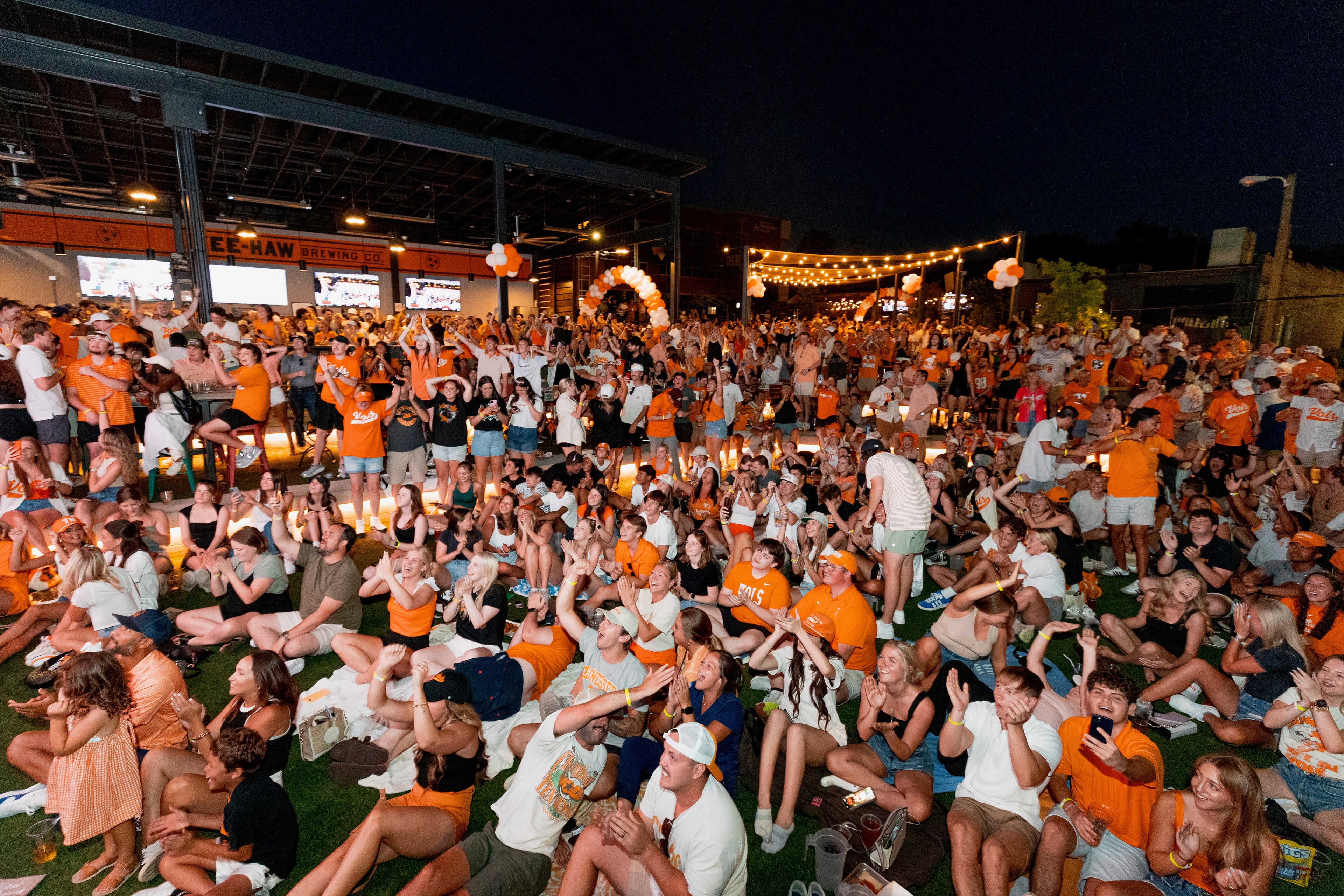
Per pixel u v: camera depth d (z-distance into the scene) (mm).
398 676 4930
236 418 8500
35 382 7125
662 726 4102
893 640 4168
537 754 3182
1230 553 6383
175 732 3768
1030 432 10734
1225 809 2934
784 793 3680
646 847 2791
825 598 4973
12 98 14438
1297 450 9641
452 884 2887
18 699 4691
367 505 9492
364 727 4391
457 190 22484
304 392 10922
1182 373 13812
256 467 10070
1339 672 3676
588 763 3170
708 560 6141
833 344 18734
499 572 6688
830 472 8367
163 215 24422
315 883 2898
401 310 22000
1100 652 5582
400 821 2965
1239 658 4852
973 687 3723
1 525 5922
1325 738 3666
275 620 5434
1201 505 6543
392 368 10914
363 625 6102
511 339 14789
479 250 31844
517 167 17375
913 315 36469
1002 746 3367
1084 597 6750
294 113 13523
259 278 26641
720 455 11602
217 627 5328
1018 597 5941
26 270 22344
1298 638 4547
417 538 5887
